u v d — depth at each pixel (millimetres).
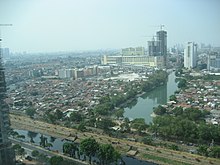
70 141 176750
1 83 121000
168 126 171125
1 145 120625
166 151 150000
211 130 159875
